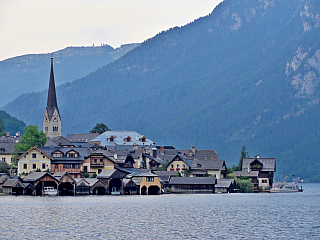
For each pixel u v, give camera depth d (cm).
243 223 16950
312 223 17050
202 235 14925
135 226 16262
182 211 19712
